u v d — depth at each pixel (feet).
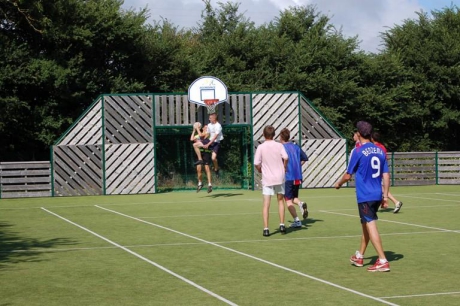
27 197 78.38
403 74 130.11
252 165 84.58
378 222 50.21
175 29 127.24
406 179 91.30
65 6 106.52
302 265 33.09
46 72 101.19
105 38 110.73
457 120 128.77
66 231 46.98
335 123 122.52
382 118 126.21
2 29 107.45
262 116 84.74
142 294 26.91
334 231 45.60
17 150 106.83
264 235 43.45
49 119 104.12
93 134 80.64
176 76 120.57
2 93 101.96
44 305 25.17
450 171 93.15
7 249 39.01
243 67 127.34
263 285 28.43
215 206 64.28
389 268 31.27
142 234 45.09
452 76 130.21
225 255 36.32
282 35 132.77
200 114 83.20
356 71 127.75
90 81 107.96
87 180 80.23
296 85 123.44
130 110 81.56
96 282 29.40
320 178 86.33
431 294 26.40
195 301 25.55
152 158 81.97
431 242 40.27
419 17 139.85
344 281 29.12
